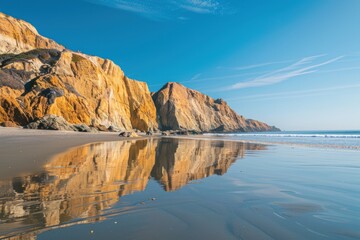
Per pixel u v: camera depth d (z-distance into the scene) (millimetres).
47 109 49375
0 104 44906
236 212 5625
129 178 9180
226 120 180375
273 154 19359
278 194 7270
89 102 64000
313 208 5969
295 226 4844
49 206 5691
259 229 4664
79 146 20781
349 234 4500
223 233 4453
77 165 11391
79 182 8109
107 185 7906
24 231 4352
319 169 12031
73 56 71312
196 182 8828
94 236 4191
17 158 12141
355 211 5770
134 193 7086
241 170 11633
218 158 16500
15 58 60094
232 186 8258
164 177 9641
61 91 55844
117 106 77062
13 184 7520
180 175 10156
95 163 12406
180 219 5121
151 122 100688
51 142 22281
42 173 9164
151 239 4145
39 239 4043
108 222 4855
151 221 4965
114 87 85188
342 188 8086
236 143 34625
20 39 71250
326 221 5129
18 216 5035
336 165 13406
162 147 25234
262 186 8289
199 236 4305
